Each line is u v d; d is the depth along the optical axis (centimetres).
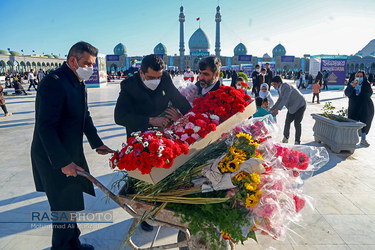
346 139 504
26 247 255
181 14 8262
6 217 304
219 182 170
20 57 6259
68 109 206
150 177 158
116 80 3778
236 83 516
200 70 293
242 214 173
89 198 350
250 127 209
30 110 1045
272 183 174
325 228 279
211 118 215
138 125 253
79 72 203
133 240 267
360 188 368
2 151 540
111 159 177
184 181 187
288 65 7731
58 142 191
